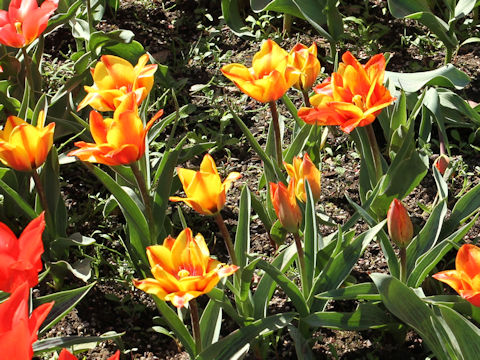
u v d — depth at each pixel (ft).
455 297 3.69
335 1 5.17
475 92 5.08
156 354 3.97
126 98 3.54
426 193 4.57
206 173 3.33
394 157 4.08
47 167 4.16
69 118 4.71
